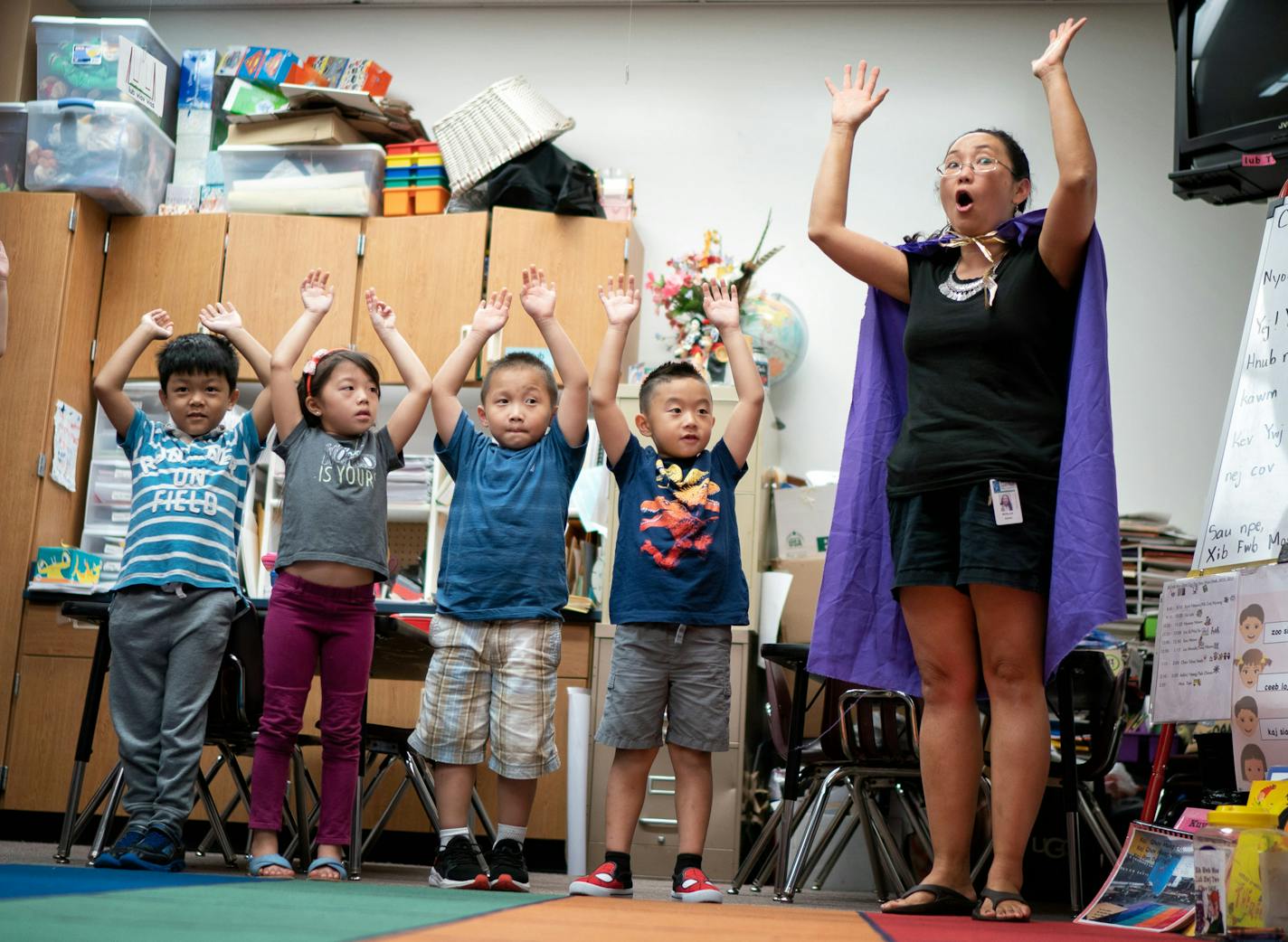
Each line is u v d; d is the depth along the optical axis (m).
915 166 5.06
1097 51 5.06
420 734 2.67
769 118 5.16
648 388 2.79
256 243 4.77
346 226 4.77
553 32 5.29
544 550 2.72
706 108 5.18
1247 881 1.69
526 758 2.63
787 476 4.57
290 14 5.38
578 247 4.66
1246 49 3.38
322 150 4.85
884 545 2.32
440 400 2.85
